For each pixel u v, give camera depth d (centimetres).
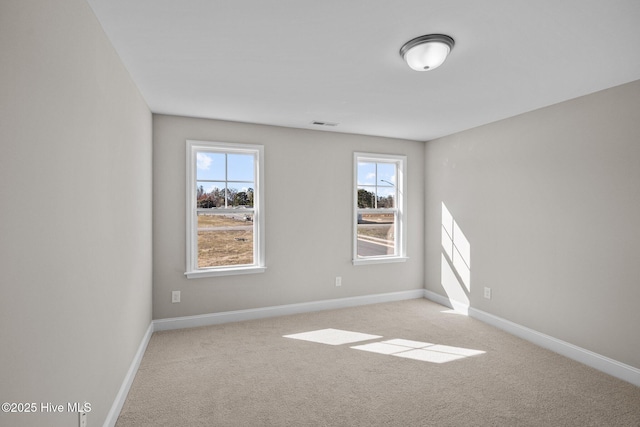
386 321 369
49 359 115
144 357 277
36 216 107
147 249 302
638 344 238
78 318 140
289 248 390
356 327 350
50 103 115
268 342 310
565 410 208
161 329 335
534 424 195
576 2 151
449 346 304
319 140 405
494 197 359
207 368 260
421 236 465
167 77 238
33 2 104
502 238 349
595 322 264
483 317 370
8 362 92
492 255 361
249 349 295
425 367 264
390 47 196
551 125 300
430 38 181
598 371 258
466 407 211
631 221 242
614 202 252
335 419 198
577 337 277
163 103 299
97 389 164
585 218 272
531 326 317
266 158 377
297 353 288
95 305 160
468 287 392
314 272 404
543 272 306
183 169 342
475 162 384
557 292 294
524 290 324
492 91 267
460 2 152
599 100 263
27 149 101
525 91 267
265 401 216
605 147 258
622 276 247
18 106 96
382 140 440
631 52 200
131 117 235
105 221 175
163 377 245
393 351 293
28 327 102
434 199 448
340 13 161
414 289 463
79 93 140
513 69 226
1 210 89
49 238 115
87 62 150
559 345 290
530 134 320
